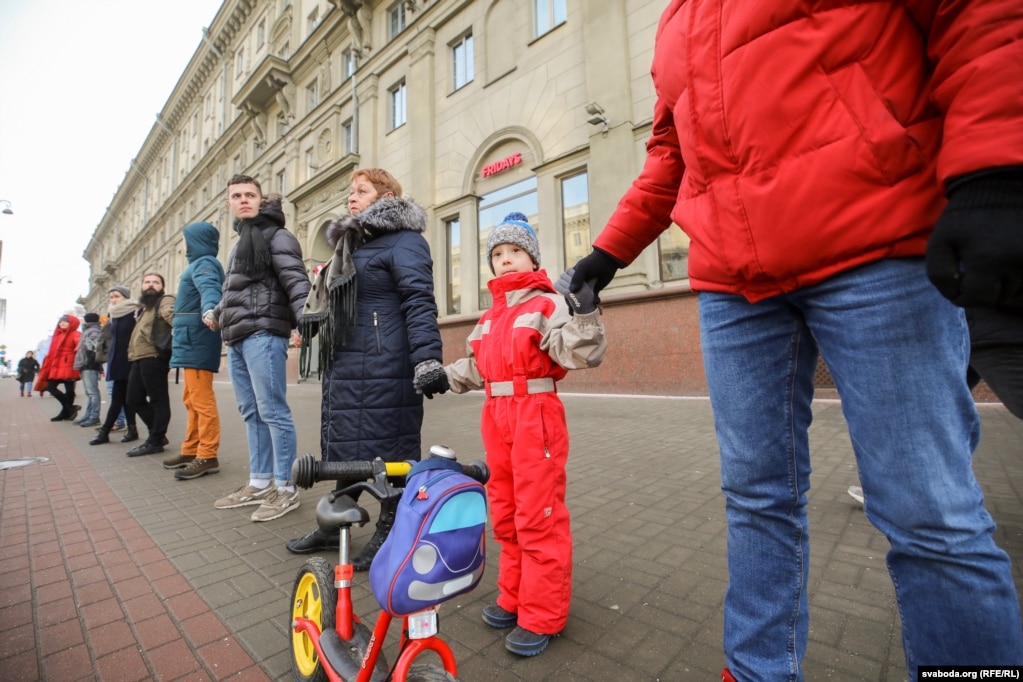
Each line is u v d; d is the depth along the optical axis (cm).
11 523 348
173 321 480
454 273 1366
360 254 268
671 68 125
